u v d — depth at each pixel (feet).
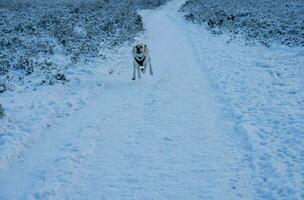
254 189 19.63
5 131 27.73
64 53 53.98
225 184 20.18
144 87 39.45
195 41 67.46
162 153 24.26
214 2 129.49
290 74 41.09
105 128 28.76
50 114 31.50
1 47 55.26
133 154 24.27
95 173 22.03
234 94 35.53
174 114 31.32
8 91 37.14
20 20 85.20
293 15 82.12
